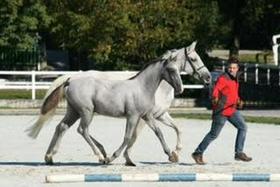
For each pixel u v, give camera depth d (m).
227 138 23.25
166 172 15.62
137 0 40.88
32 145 21.12
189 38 41.00
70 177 14.15
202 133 24.95
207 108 37.66
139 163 17.25
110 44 41.00
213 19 44.66
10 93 41.31
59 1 42.91
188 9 41.75
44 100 16.73
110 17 40.25
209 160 17.84
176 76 16.28
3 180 14.62
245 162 17.52
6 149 20.17
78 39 41.72
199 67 16.67
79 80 16.64
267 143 21.83
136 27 40.31
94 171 15.77
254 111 36.62
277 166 16.78
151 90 16.36
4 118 30.94
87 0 41.44
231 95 16.59
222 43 56.00
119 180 14.20
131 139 16.70
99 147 16.70
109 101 16.33
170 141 22.34
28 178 14.89
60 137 16.89
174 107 37.84
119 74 17.08
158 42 40.31
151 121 16.77
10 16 44.41
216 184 14.21
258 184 14.26
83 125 16.58
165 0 40.34
